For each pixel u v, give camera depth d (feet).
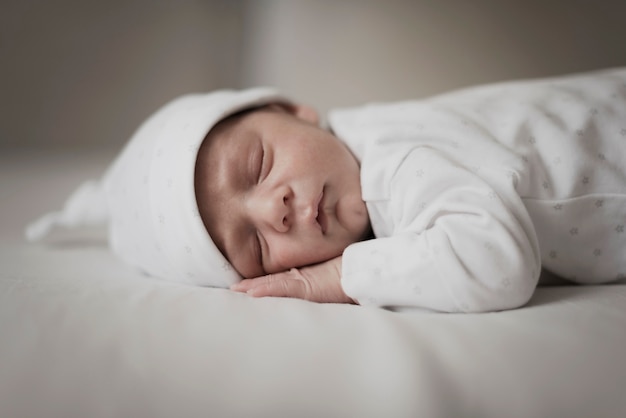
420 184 3.07
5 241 5.07
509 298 2.69
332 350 2.00
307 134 3.49
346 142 3.71
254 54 10.48
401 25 8.57
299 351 1.99
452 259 2.72
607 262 3.23
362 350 2.00
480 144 3.26
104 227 5.88
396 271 2.81
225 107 3.60
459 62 8.30
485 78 8.18
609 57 7.70
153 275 3.72
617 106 3.44
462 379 1.85
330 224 3.31
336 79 9.20
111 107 11.46
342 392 1.79
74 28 10.95
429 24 8.39
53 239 5.24
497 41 8.05
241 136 3.48
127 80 11.41
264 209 3.17
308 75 9.42
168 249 3.38
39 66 10.95
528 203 3.12
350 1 8.94
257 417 1.71
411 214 3.09
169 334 2.07
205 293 2.72
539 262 2.89
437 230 2.86
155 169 3.47
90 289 2.64
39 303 2.31
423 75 8.58
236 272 3.32
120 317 2.19
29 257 4.19
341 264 3.11
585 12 7.66
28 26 10.70
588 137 3.30
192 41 11.46
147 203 3.48
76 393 1.74
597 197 3.17
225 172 3.34
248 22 10.82
